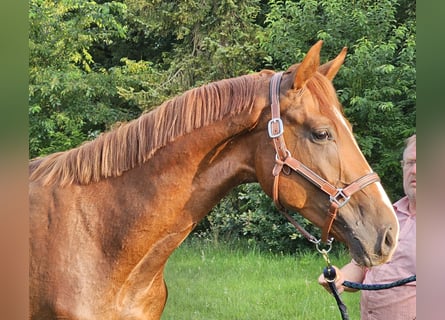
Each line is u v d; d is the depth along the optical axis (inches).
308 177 70.8
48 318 72.9
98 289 72.8
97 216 74.3
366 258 68.9
